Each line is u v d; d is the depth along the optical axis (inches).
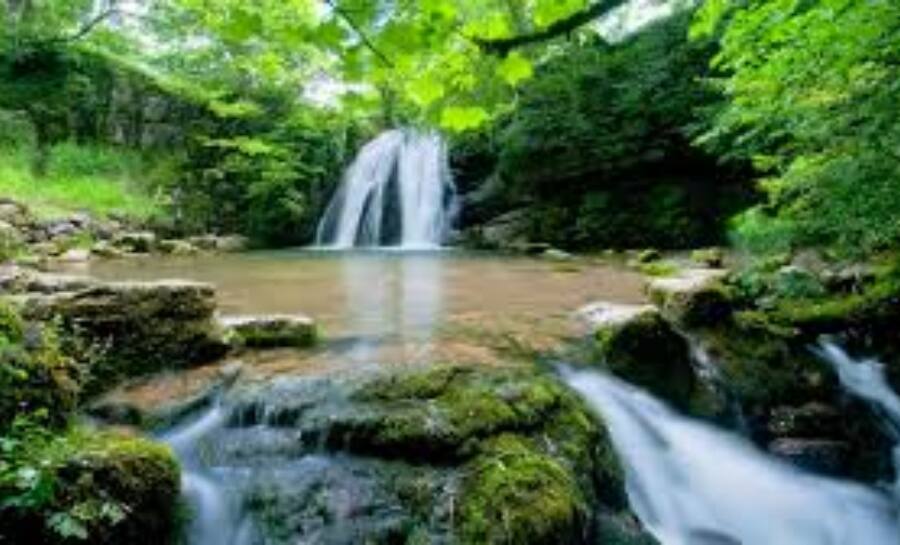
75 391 185.9
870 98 249.0
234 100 870.4
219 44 856.3
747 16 273.0
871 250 346.3
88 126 803.4
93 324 219.9
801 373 287.0
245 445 187.2
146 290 231.9
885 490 246.1
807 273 353.4
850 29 234.1
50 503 141.6
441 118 103.8
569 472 181.5
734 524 214.1
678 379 264.8
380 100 116.3
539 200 757.3
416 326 298.5
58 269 508.4
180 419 200.1
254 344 251.9
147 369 224.5
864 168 261.0
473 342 268.5
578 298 381.7
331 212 893.8
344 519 163.8
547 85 705.0
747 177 655.8
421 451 178.2
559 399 206.4
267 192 809.5
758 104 319.6
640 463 219.5
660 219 681.0
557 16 95.0
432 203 842.8
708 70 618.2
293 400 197.6
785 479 237.1
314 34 90.7
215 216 797.2
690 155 671.8
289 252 717.9
